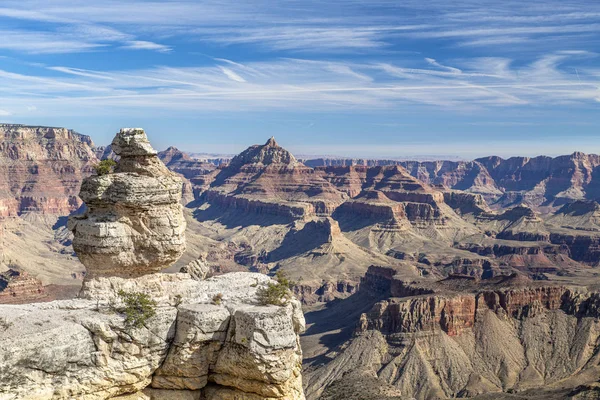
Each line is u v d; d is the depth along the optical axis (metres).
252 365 44.75
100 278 47.12
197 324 45.53
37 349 40.66
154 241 47.47
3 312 43.19
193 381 46.19
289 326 45.97
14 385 39.81
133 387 45.03
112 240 46.50
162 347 45.78
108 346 43.97
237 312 46.00
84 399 42.66
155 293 47.41
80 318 43.62
